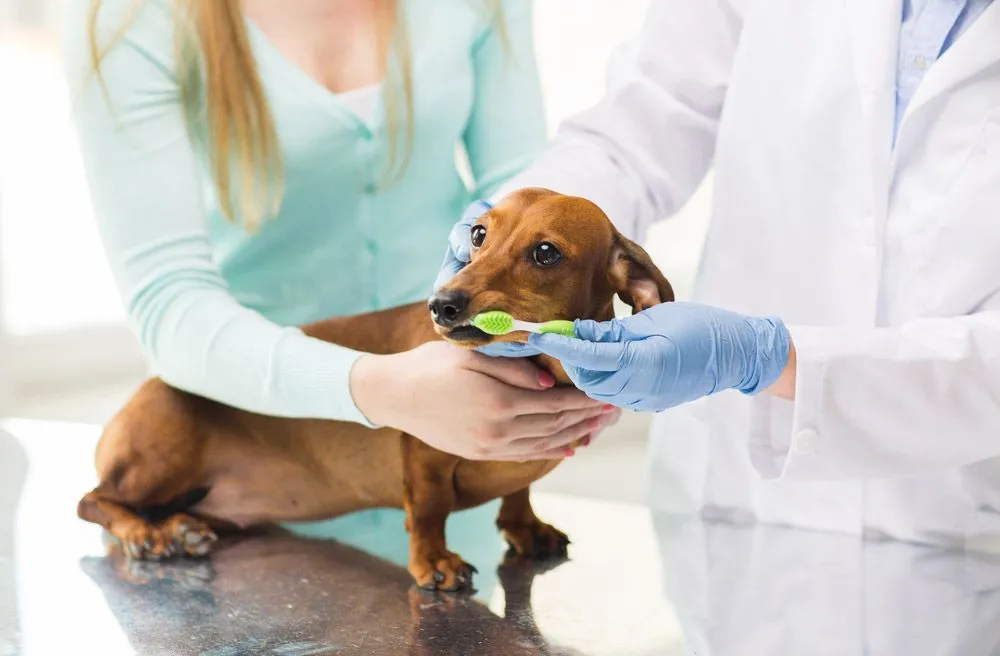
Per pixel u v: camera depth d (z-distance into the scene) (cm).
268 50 169
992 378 129
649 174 168
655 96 169
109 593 137
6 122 325
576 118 174
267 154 166
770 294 160
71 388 336
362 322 158
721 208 164
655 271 127
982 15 143
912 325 136
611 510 176
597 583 140
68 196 336
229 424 161
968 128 143
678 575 142
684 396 121
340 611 130
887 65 149
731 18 170
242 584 140
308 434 158
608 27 328
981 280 142
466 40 182
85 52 154
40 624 126
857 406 130
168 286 151
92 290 343
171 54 160
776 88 158
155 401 160
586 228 124
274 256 178
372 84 180
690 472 174
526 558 150
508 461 143
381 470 157
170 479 160
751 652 117
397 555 154
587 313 128
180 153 158
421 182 183
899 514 157
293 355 142
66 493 180
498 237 122
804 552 153
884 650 117
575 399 131
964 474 152
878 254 149
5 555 151
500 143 189
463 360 131
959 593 135
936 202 145
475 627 124
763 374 125
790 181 156
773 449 147
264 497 165
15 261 329
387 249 182
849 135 151
